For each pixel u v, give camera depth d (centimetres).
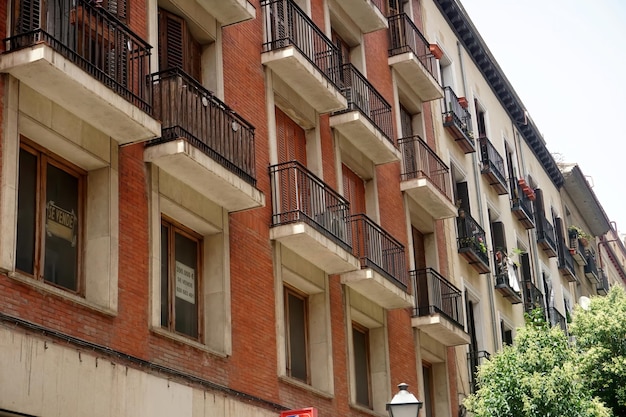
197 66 1744
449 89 3030
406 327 2336
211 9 1742
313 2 2217
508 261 3231
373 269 2047
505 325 3206
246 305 1677
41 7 1278
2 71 1234
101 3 1434
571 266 4319
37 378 1184
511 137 3878
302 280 1894
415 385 2309
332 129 2162
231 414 1554
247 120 1812
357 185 2288
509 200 3591
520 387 2120
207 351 1539
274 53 1909
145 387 1368
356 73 2225
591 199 4903
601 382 2778
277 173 1864
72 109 1330
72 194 1388
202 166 1512
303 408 1733
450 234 2805
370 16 2394
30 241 1298
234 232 1692
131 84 1408
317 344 1933
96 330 1313
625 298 2906
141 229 1450
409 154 2536
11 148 1230
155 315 1432
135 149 1474
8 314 1175
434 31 3095
